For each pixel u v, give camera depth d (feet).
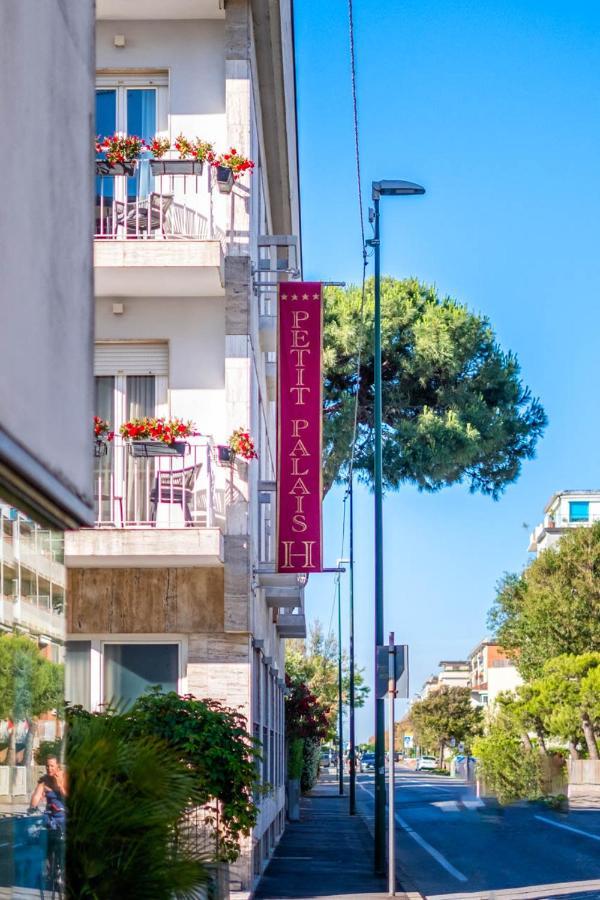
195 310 60.29
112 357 60.54
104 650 58.13
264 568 64.80
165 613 57.72
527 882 69.31
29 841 22.36
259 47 65.36
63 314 22.84
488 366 121.39
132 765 31.45
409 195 78.18
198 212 60.59
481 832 108.78
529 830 110.52
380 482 74.59
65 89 23.36
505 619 225.97
